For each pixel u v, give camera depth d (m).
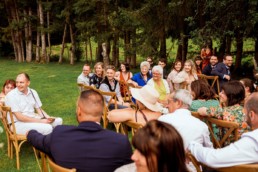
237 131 3.43
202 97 4.19
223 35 12.04
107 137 2.62
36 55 26.20
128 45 16.89
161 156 1.61
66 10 22.50
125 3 19.14
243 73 15.77
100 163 2.57
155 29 15.41
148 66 7.63
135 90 4.21
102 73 7.54
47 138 2.72
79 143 2.60
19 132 5.08
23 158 5.35
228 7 11.77
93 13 21.48
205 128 3.26
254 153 2.44
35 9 27.34
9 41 27.45
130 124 3.77
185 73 7.71
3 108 4.84
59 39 28.97
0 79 16.42
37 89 12.79
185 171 1.64
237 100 3.65
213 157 2.49
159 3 14.45
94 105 2.66
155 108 4.07
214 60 8.85
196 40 12.11
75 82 14.71
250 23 11.42
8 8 26.33
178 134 1.66
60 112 8.73
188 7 13.95
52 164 2.35
